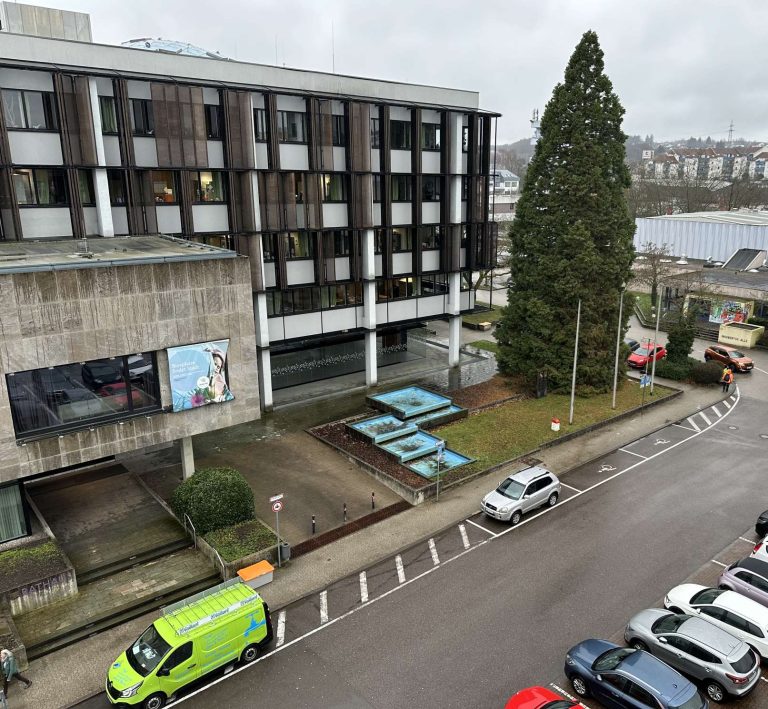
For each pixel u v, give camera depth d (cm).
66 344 2177
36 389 2167
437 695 1730
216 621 1783
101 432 2317
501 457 3166
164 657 1691
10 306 2045
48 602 2077
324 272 3784
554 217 3862
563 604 2103
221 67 3294
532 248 3984
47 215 2891
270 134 3397
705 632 1800
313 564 2344
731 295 5697
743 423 3709
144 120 3062
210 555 2306
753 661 1722
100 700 1734
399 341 4731
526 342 4050
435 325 5941
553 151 3831
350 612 2077
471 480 2966
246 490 2502
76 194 2905
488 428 3516
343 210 3806
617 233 3881
